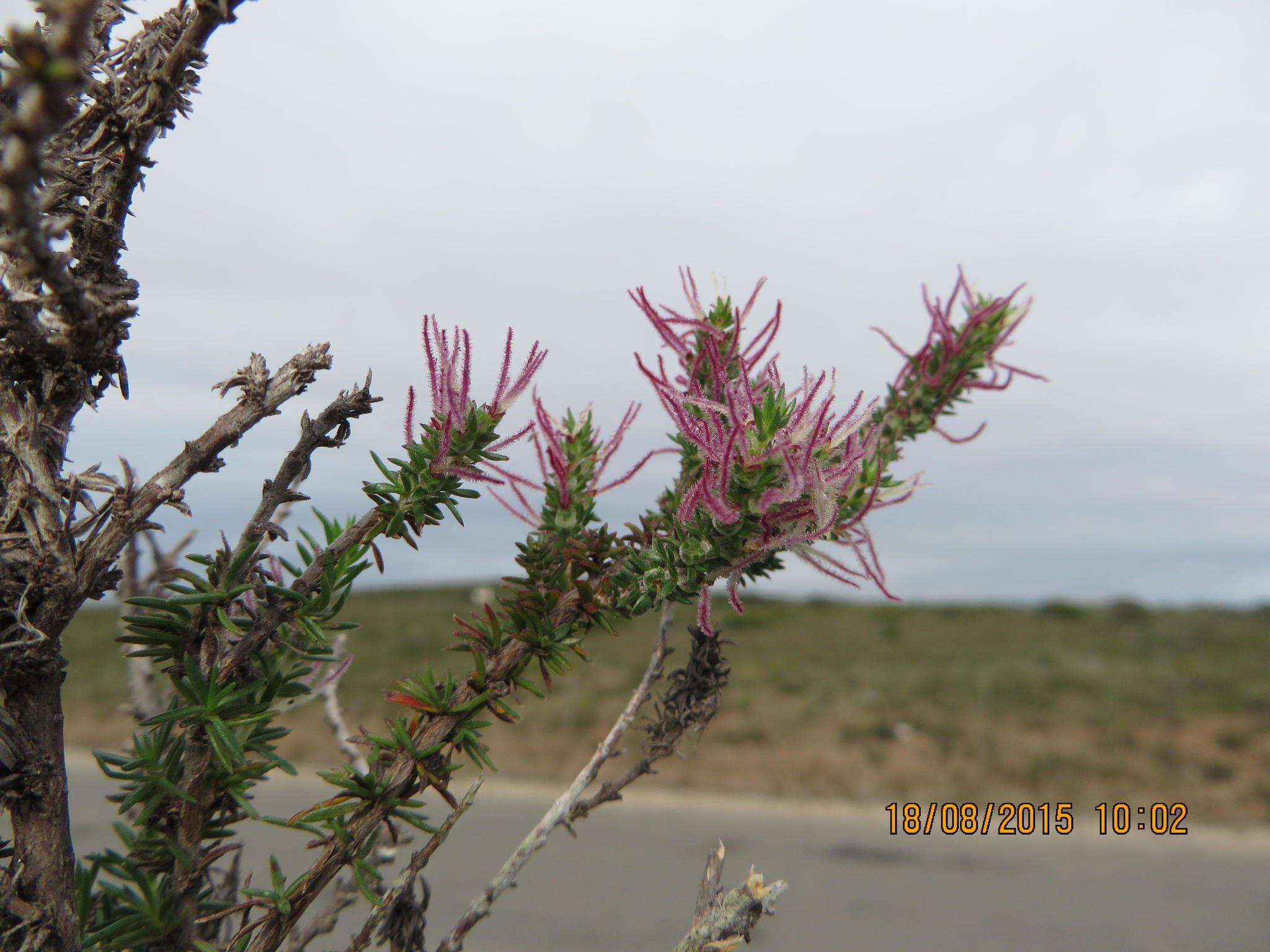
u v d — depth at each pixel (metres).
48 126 0.08
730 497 0.14
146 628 0.12
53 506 0.11
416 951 0.13
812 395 0.14
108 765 0.12
